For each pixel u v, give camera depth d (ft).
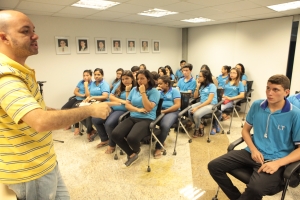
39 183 2.99
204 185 6.50
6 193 3.24
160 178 6.90
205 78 10.53
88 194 6.17
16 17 2.43
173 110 8.87
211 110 9.93
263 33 14.21
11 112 2.20
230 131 11.10
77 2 9.37
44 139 2.96
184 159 8.13
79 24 13.62
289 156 4.40
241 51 15.64
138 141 7.16
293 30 13.08
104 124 8.91
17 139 2.65
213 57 17.80
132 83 9.43
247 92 13.62
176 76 19.15
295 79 13.17
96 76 11.31
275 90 4.59
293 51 13.35
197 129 10.11
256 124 5.16
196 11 11.68
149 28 17.48
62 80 13.51
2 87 2.24
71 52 13.57
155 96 7.88
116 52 15.76
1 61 2.39
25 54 2.62
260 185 4.20
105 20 14.66
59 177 3.59
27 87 2.63
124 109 9.47
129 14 12.51
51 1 9.03
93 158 8.35
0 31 2.40
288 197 5.83
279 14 12.52
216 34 17.24
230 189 5.15
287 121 4.65
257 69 14.93
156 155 8.24
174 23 16.52
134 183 6.66
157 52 18.49
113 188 6.44
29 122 2.20
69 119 2.38
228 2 9.62
